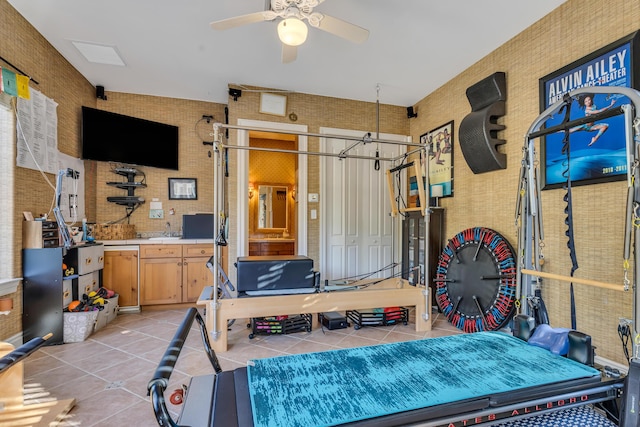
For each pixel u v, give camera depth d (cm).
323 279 473
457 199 418
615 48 239
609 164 243
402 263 477
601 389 156
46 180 336
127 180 473
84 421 193
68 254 343
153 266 428
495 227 358
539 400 145
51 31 317
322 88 452
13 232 291
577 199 270
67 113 379
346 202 489
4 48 272
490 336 214
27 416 192
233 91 433
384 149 509
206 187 506
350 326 372
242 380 155
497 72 342
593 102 253
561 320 282
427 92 468
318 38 326
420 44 341
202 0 270
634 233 161
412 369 163
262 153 639
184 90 462
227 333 319
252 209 634
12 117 289
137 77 419
